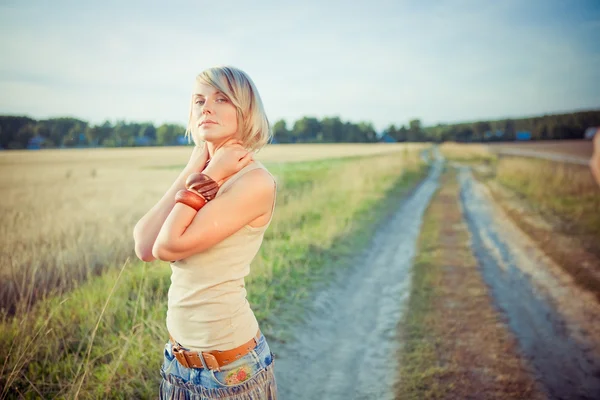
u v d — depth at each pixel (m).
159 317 3.46
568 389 3.15
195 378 1.33
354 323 4.29
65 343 3.04
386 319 4.39
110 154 39.69
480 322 4.29
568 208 10.26
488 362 3.51
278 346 3.67
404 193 14.30
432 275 5.82
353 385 3.19
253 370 1.35
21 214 5.81
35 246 4.54
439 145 77.12
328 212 8.84
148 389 2.66
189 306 1.30
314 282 5.21
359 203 10.45
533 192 13.10
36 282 4.00
